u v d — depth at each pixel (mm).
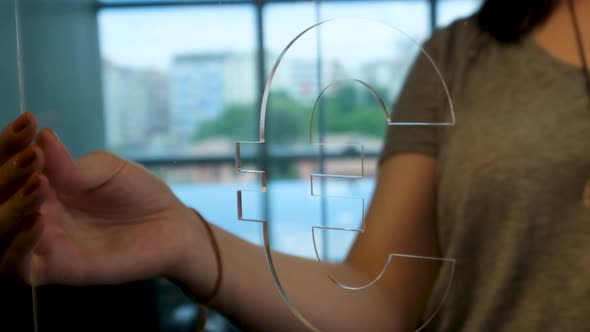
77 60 700
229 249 577
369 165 557
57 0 692
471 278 542
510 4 539
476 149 539
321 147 564
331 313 556
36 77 688
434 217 549
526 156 528
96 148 696
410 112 553
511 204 531
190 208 591
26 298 632
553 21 536
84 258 542
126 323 627
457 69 550
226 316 582
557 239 525
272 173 571
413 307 550
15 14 677
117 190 534
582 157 520
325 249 562
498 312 536
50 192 525
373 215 556
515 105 536
